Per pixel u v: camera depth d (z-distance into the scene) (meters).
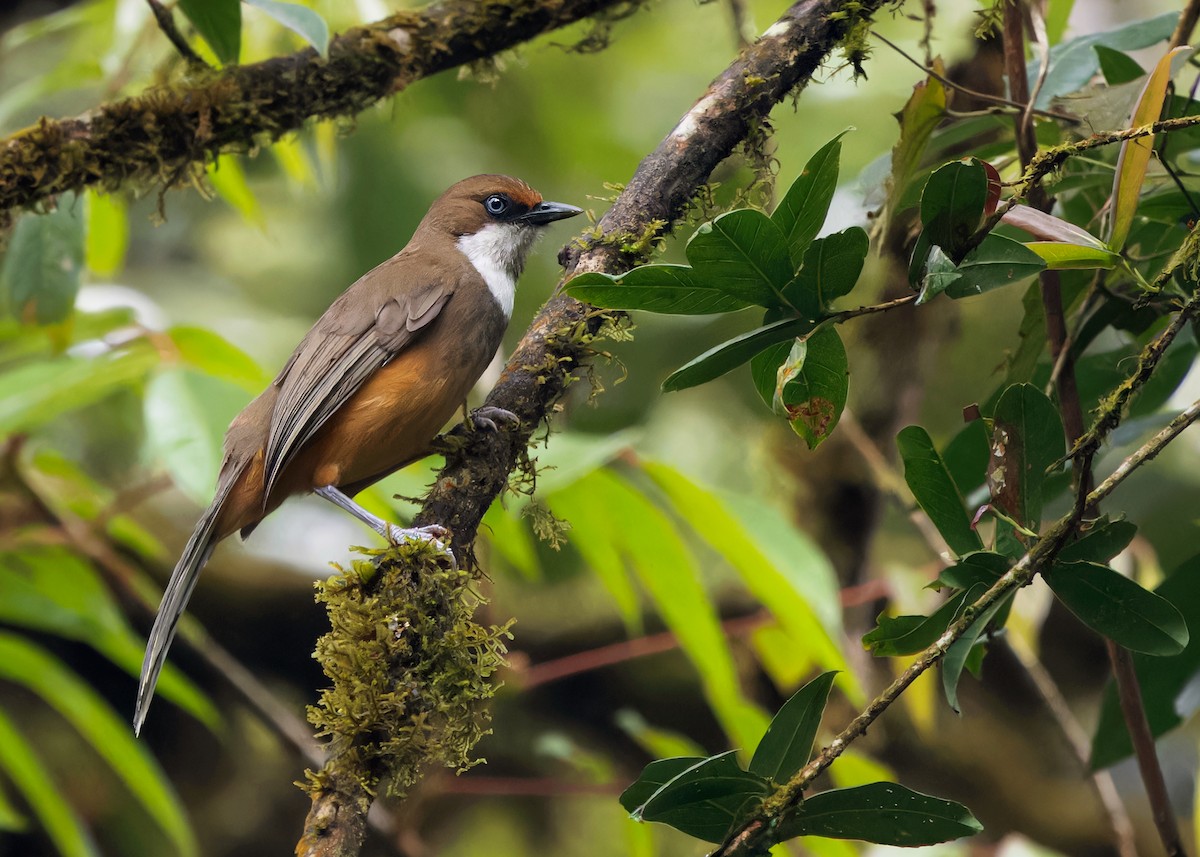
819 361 4.86
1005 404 4.91
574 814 13.54
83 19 9.53
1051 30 7.43
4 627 12.88
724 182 6.69
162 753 13.79
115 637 9.39
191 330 7.50
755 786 4.67
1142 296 4.98
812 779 4.56
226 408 7.07
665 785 4.49
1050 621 12.54
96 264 9.52
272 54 9.79
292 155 9.55
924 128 6.05
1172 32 6.43
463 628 5.47
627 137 13.43
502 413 5.97
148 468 10.66
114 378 7.34
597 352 6.09
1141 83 6.10
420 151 13.07
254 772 13.85
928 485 5.09
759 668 11.37
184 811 13.59
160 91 7.14
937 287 4.49
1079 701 12.61
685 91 13.50
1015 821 12.13
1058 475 6.38
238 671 10.24
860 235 4.44
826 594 7.55
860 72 6.29
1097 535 4.71
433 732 5.36
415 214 12.90
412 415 7.73
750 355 4.77
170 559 12.66
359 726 5.19
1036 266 4.60
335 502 7.68
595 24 7.72
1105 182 6.25
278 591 13.09
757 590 7.81
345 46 7.26
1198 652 6.32
